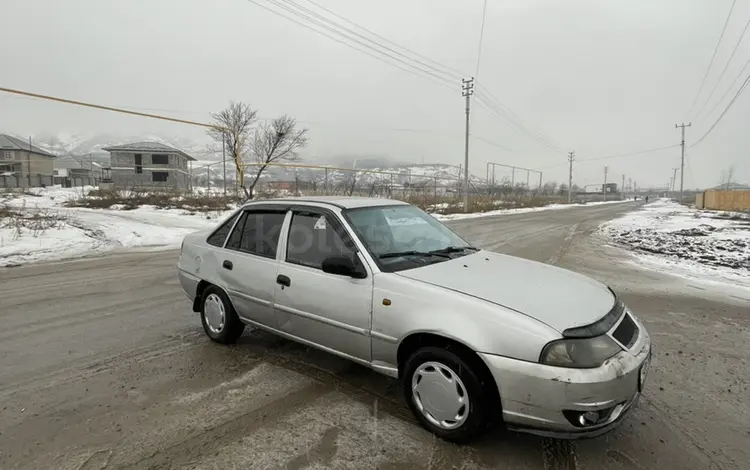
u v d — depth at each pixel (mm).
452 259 3654
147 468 2588
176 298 6434
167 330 5000
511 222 24000
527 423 2566
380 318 3129
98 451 2742
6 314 5598
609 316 2836
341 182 38625
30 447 2779
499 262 3717
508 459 2707
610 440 2926
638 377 2678
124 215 19734
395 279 3146
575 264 10133
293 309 3730
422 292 2982
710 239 14609
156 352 4336
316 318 3557
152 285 7281
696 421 3166
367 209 3924
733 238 14594
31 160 67438
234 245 4438
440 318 2812
